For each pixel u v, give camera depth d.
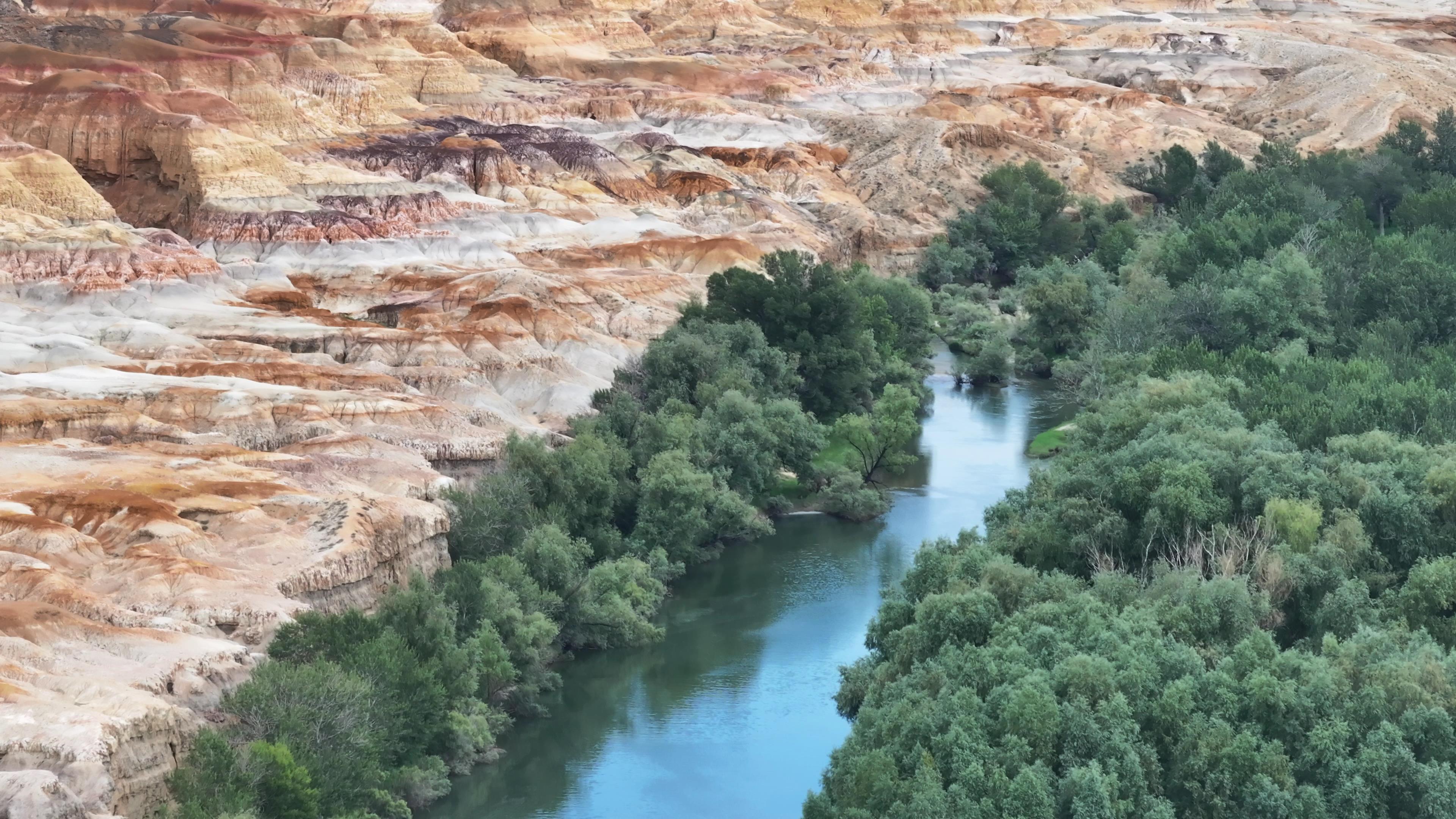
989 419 184.25
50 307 173.00
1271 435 127.44
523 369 161.00
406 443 135.25
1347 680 90.94
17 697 81.38
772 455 149.12
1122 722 85.62
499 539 121.94
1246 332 174.00
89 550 102.06
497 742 105.69
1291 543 110.00
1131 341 177.88
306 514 111.62
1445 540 112.25
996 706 87.62
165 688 88.12
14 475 113.69
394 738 94.19
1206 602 99.44
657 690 113.50
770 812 97.69
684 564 133.75
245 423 134.62
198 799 79.12
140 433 129.50
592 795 99.19
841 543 142.88
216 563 103.88
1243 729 87.81
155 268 181.75
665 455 139.00
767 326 177.00
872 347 182.75
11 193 190.50
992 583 103.94
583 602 119.25
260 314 176.62
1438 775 82.62
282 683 88.31
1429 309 172.88
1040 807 79.19
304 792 81.88
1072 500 115.94
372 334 167.00
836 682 114.75
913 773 85.12
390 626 101.19
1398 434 130.38
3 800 73.12
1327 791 84.19
